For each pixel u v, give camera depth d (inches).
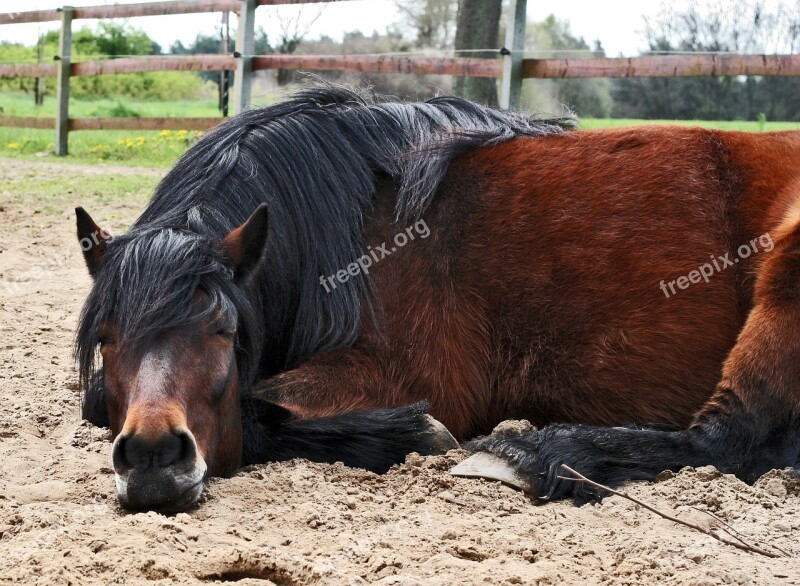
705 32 706.8
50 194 406.0
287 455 147.5
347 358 158.6
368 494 133.0
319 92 179.8
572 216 163.0
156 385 118.1
